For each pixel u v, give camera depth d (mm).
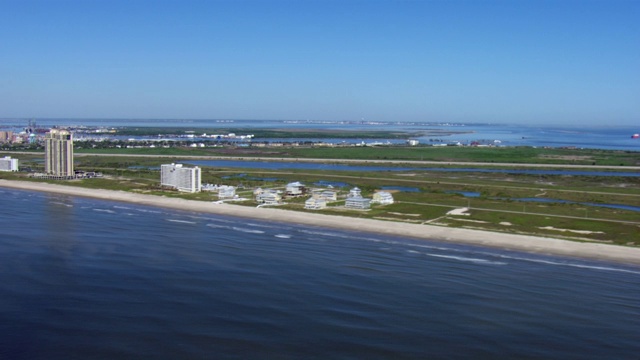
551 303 96750
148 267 111688
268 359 72062
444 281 108062
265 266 114938
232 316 86125
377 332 81562
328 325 83562
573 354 76438
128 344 75438
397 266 118500
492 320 87812
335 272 111875
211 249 128750
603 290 105562
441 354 75062
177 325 82062
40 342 75500
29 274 104625
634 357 76125
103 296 93500
